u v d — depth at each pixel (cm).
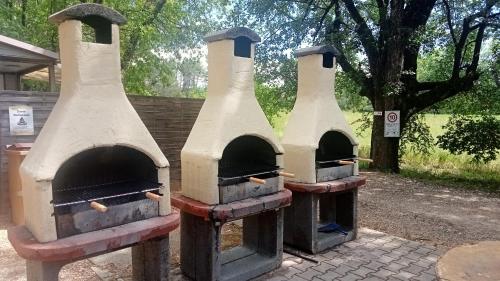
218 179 342
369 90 1057
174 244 480
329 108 462
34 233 252
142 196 299
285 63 1101
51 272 247
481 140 957
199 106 748
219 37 354
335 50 463
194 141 364
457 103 1088
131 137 281
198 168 350
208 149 341
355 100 1345
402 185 866
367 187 838
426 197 756
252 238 431
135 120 287
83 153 282
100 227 266
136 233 266
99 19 284
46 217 241
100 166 304
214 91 371
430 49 1028
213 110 361
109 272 384
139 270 325
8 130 530
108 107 273
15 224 514
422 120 1173
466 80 961
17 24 1134
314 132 438
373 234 518
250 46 379
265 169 390
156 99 683
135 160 308
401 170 1070
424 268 405
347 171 481
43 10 1097
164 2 1291
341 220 514
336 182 447
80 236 252
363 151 1329
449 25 976
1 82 898
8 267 392
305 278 381
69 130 252
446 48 1079
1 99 520
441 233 526
